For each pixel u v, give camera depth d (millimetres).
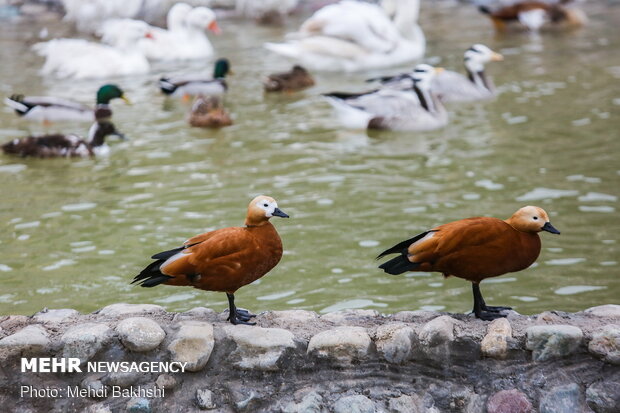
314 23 25172
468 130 17688
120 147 17141
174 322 7656
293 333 7465
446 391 7102
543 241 11703
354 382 7172
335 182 14523
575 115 18031
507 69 22891
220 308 10008
